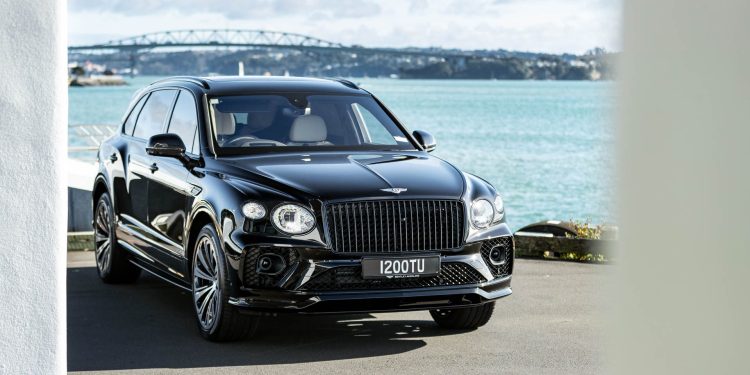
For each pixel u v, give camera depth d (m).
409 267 5.65
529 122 116.62
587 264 9.36
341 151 6.67
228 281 5.70
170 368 5.32
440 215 5.79
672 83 1.64
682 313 1.69
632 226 1.69
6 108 3.20
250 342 6.02
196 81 7.22
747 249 1.67
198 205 6.12
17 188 3.23
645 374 1.71
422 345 5.95
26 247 3.26
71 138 81.62
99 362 5.47
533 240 9.77
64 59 3.26
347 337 6.20
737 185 1.66
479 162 76.62
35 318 3.29
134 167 7.45
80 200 10.48
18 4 3.19
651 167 1.67
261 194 5.68
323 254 5.56
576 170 71.19
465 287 5.81
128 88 182.75
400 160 6.45
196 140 6.64
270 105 6.87
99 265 8.36
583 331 6.33
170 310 7.12
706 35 1.64
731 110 1.65
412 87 194.88
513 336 6.20
